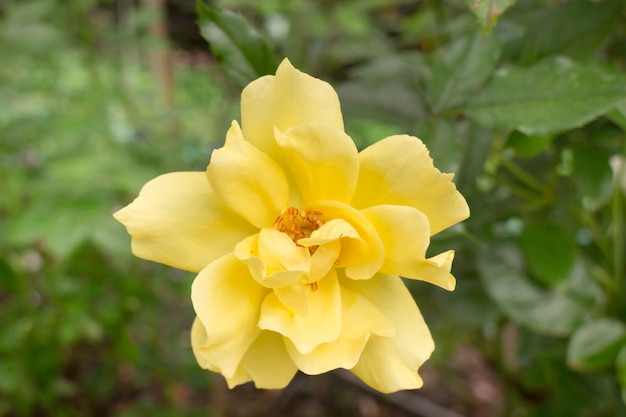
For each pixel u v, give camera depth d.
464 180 0.25
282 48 0.45
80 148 0.42
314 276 0.20
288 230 0.20
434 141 0.24
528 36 0.25
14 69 0.50
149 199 0.19
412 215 0.18
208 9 0.23
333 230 0.19
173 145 0.44
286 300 0.19
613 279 0.30
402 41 0.58
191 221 0.20
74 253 0.43
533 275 0.29
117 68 0.52
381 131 0.56
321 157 0.19
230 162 0.19
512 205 0.29
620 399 0.34
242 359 0.20
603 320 0.28
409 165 0.19
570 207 0.29
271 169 0.19
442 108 0.24
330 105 0.19
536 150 0.24
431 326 0.38
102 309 0.45
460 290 0.35
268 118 0.19
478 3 0.19
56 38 0.49
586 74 0.22
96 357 0.57
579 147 0.26
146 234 0.19
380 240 0.19
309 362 0.19
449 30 0.34
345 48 0.54
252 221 0.20
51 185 0.40
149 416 0.52
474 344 0.48
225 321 0.19
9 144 0.45
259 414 0.61
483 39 0.24
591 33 0.25
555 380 0.34
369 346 0.20
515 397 0.48
